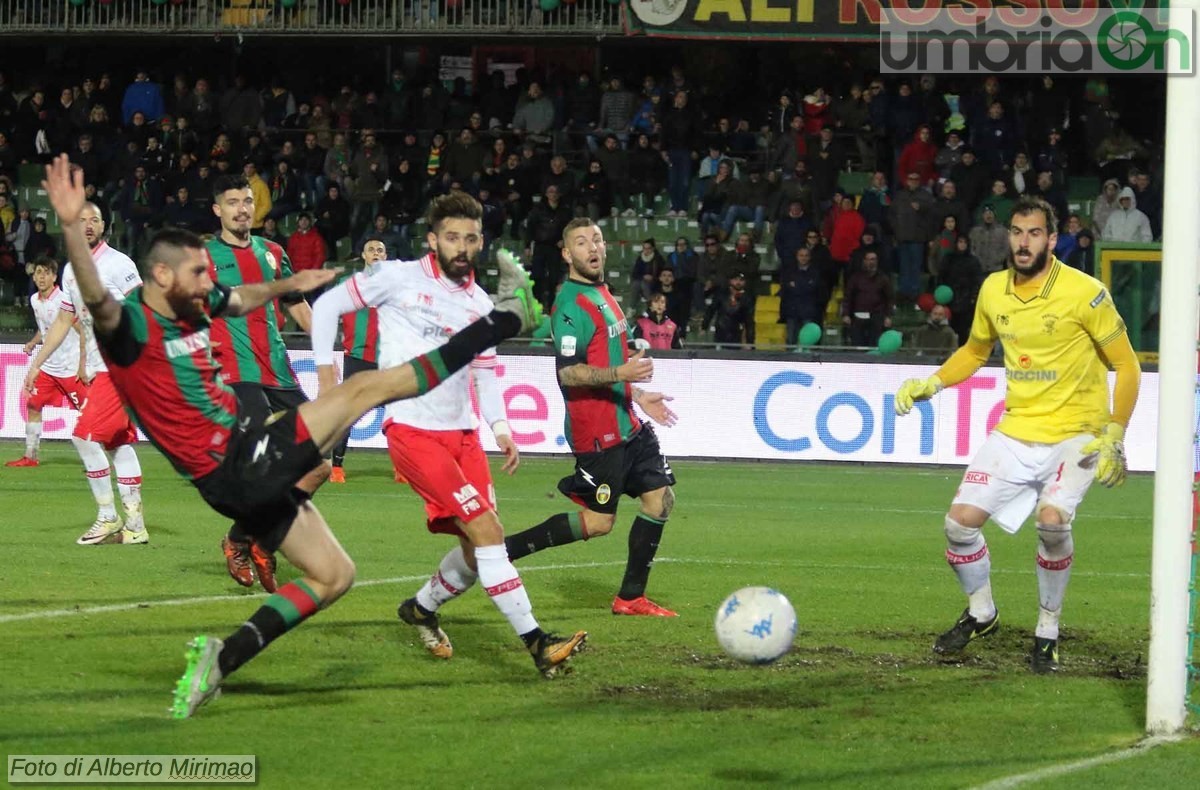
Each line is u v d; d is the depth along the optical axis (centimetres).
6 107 5388
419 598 1451
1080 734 1194
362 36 5181
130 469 2192
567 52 5769
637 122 5138
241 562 1769
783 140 4800
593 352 1730
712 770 1067
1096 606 1866
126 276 2152
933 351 3859
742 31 4600
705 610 1777
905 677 1412
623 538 2469
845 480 3512
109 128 5144
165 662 1386
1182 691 1194
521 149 5162
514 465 1508
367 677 1362
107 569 1950
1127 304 4372
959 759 1106
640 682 1364
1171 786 1037
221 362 1817
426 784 1021
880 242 4478
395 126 5172
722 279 4472
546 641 1360
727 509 2914
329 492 3050
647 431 1752
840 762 1094
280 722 1183
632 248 5112
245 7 5216
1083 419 1479
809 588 1955
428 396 1395
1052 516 1429
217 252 1864
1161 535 1191
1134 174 4644
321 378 1417
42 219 4909
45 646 1441
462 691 1315
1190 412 1175
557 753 1106
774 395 3906
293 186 4919
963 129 5212
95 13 5328
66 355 3353
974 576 1512
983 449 1516
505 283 1243
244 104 5203
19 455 3669
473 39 5234
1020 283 1486
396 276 1423
